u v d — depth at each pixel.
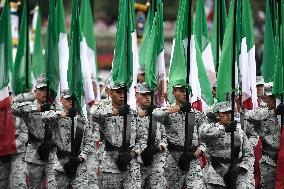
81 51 48.03
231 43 40.47
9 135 44.94
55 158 41.88
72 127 40.22
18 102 45.72
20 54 48.72
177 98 40.16
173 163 40.34
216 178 38.62
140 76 52.25
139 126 40.53
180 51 40.62
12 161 45.50
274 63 46.88
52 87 44.44
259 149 44.25
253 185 38.75
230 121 38.62
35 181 44.22
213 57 52.41
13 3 63.91
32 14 74.56
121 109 39.59
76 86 41.53
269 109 42.66
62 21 47.47
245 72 45.78
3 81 45.50
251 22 47.28
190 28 41.31
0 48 46.19
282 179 41.47
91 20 52.97
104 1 125.38
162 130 42.00
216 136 38.31
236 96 44.53
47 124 41.44
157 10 44.47
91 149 40.91
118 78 40.59
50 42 44.69
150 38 44.06
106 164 39.78
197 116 40.41
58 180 40.94
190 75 42.53
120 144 39.72
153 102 43.25
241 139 38.88
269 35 47.12
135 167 39.81
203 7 50.06
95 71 53.56
